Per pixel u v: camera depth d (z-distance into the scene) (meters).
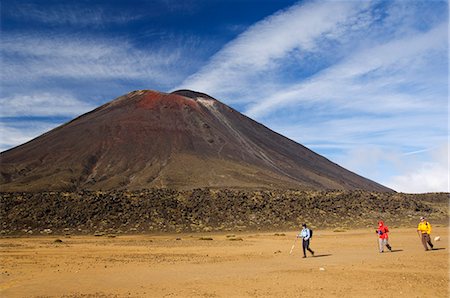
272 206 59.38
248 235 44.34
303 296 12.44
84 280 15.70
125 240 38.34
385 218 60.03
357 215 59.88
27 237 43.12
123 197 58.31
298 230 50.59
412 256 22.16
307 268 18.22
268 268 18.44
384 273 16.50
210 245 32.03
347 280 14.99
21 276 16.77
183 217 53.12
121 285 14.62
